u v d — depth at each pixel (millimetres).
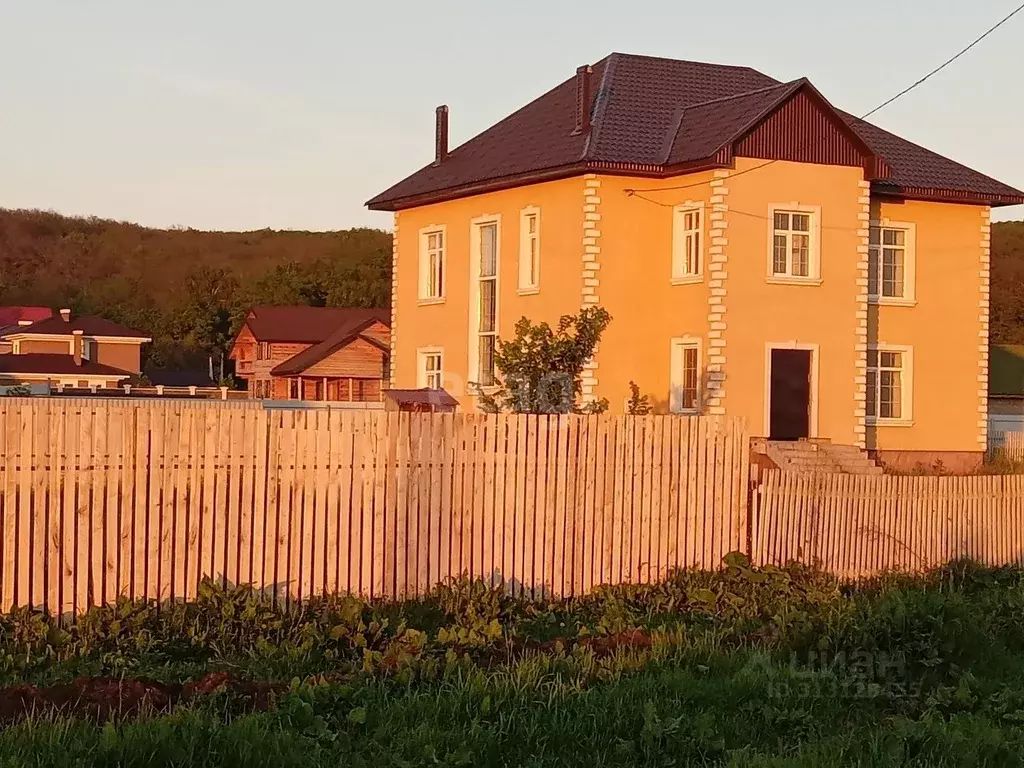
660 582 15984
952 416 32562
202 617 12234
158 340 91875
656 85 31891
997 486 19859
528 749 8703
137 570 12484
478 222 32469
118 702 8992
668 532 16250
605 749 8852
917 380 32156
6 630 11500
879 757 8711
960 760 8773
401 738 8531
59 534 12078
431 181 34125
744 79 33094
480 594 14125
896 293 32281
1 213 138625
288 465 13375
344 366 62250
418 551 14234
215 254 140750
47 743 7789
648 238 29219
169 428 12680
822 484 17859
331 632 11758
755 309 28094
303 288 91250
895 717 9766
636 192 29078
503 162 31547
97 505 12273
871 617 12703
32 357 67625
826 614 13250
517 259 30906
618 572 15828
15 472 11883
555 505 15297
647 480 16047
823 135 28812
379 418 13977
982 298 33031
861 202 29250
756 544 17156
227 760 7883
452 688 9703
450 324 33625
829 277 28891
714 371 27734
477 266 32688
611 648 11812
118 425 12406
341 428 13719
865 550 18453
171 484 12688
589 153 28500
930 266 32375
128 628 11898
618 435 15797
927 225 32375
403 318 35719
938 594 13898
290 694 9086
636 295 29109
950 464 32438
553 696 9562
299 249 142625
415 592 14188
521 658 10883
